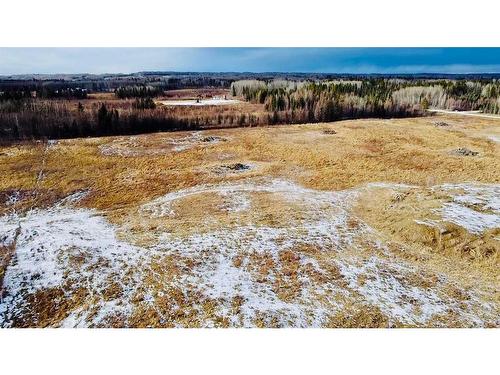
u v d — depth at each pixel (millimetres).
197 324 11367
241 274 14039
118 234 17641
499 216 17078
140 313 11938
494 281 13438
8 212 21281
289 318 11609
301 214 19594
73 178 26938
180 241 16609
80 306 12367
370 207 20609
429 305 12227
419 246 15867
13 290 13195
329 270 14266
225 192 23422
